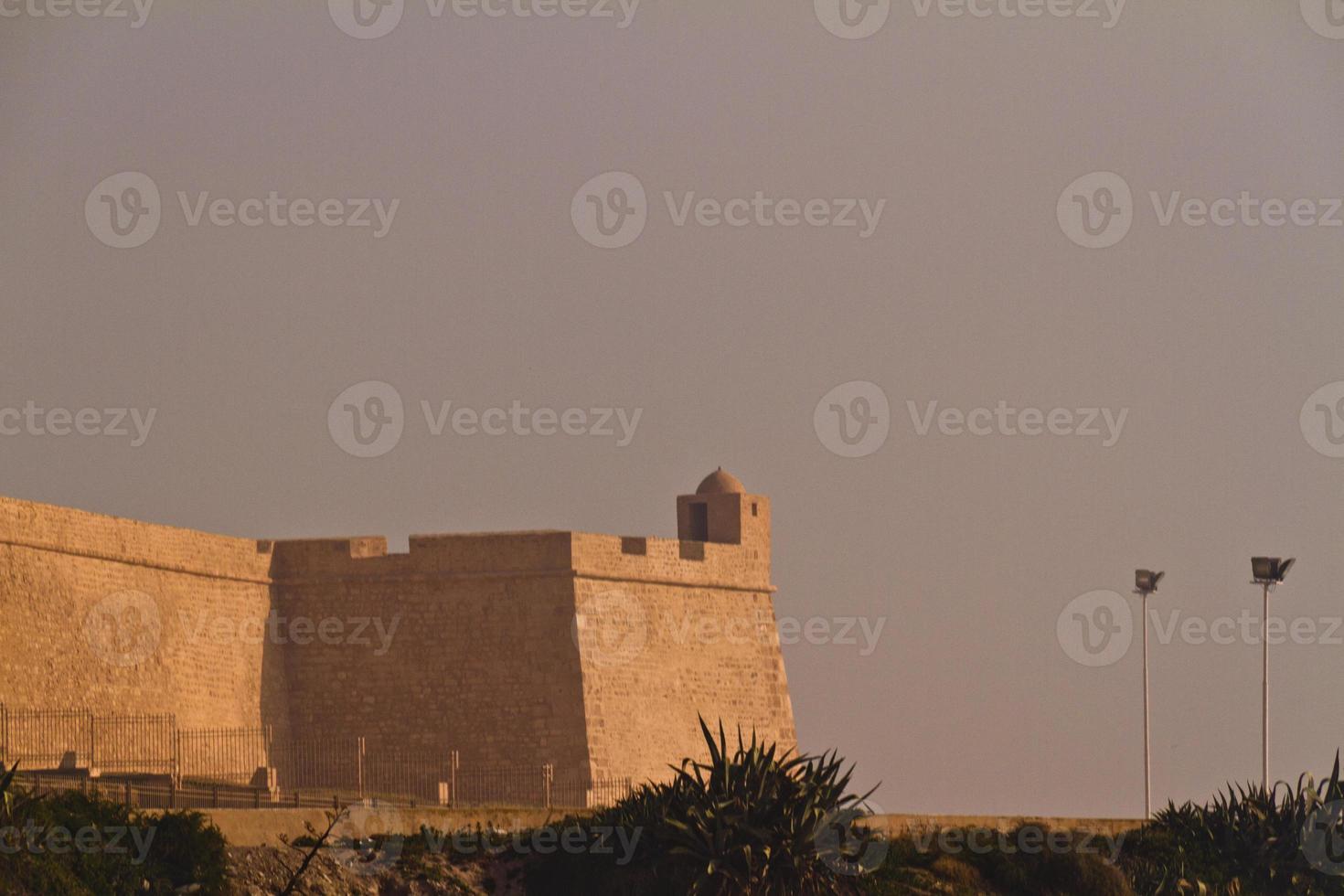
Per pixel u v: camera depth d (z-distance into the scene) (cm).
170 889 12169
